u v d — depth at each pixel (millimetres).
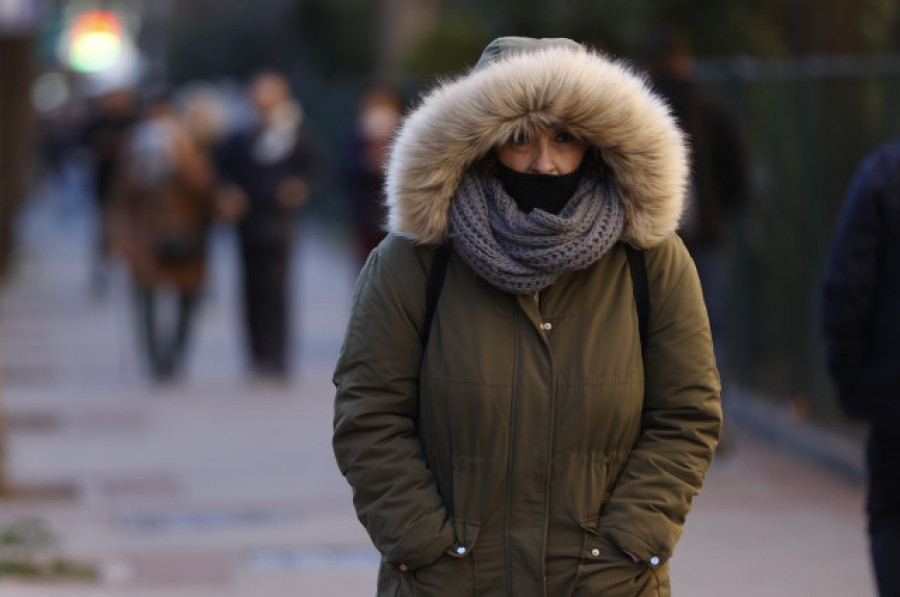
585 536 8000
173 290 30156
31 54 47062
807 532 17484
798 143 23016
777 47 34000
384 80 53312
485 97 7988
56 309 41594
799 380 23125
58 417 25828
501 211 8008
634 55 34406
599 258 7992
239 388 28938
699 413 8117
